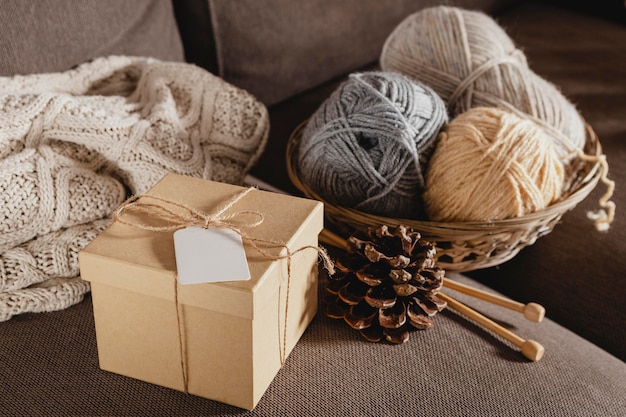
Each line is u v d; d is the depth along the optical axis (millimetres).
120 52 885
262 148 891
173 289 543
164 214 612
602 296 829
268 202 638
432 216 793
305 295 653
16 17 767
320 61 1183
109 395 601
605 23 1516
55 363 629
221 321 550
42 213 678
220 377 582
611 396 648
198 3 1006
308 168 802
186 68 877
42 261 671
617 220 928
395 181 751
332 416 589
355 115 752
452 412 601
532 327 731
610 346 797
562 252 885
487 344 686
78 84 827
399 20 1298
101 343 609
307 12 1122
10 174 666
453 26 923
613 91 1235
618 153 1062
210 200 634
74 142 745
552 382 646
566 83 1253
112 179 749
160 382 611
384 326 657
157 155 754
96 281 571
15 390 600
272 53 1101
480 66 899
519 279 858
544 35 1448
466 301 751
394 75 799
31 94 736
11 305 660
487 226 718
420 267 660
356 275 683
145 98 848
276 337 605
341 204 794
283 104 1181
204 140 840
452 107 929
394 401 607
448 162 755
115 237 581
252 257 560
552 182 756
